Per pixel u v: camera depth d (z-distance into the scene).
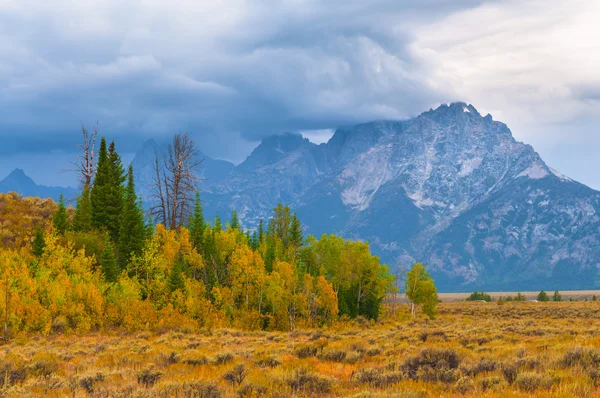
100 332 43.81
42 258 51.84
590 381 12.62
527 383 12.73
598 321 58.59
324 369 18.30
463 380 13.58
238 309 61.75
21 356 24.02
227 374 16.00
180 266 61.09
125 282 50.28
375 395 12.16
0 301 40.16
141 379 15.90
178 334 41.41
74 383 15.52
